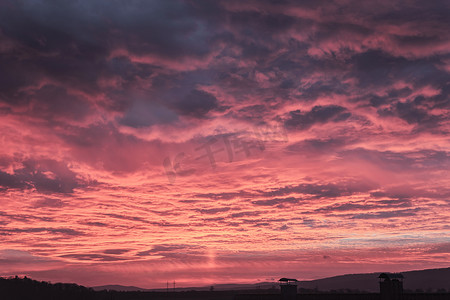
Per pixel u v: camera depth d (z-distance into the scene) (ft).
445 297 139.64
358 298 164.55
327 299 173.06
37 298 278.26
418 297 146.61
